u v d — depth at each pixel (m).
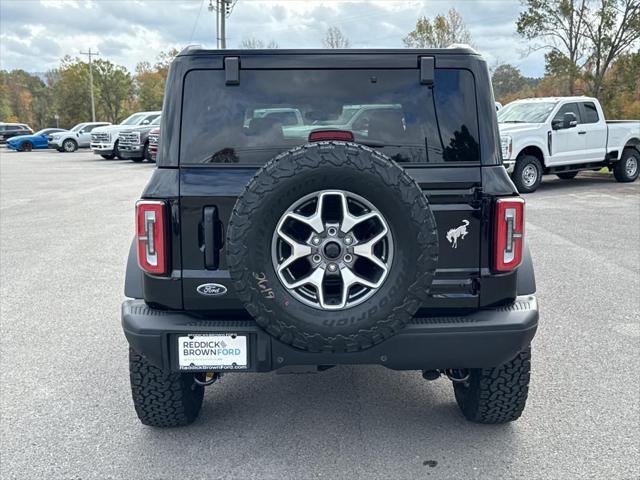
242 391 4.39
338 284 3.00
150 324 3.15
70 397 4.26
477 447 3.56
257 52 3.24
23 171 23.47
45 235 10.23
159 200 3.13
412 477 3.25
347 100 3.27
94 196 15.41
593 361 4.80
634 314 5.93
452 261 3.19
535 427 3.79
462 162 3.21
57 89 96.44
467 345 3.15
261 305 2.88
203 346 3.15
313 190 2.83
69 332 5.57
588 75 28.22
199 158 3.21
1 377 4.59
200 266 3.16
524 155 14.56
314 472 3.30
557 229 10.33
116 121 96.62
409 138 3.26
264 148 3.24
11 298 6.64
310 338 2.90
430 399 4.23
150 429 3.82
